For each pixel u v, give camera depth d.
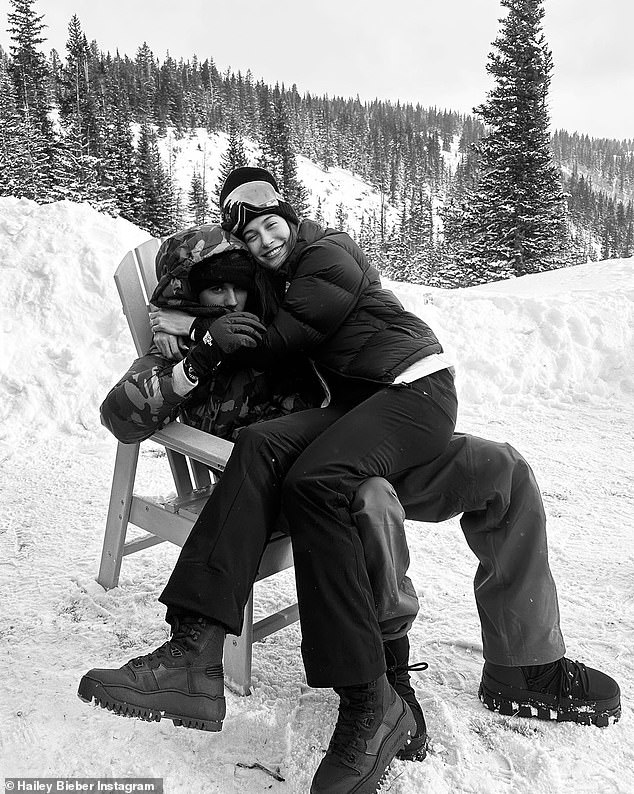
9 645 2.43
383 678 1.77
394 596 1.86
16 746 1.89
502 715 2.11
